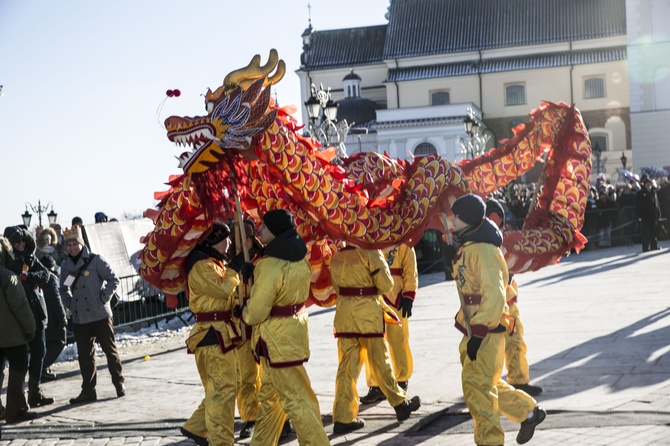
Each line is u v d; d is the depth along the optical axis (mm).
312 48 72750
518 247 7578
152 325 15539
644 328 10398
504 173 8578
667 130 55094
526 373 7520
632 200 23969
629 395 7215
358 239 6855
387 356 7062
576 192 7969
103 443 7160
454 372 8883
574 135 8102
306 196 6578
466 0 69062
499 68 64938
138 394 9250
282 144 6379
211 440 6160
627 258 20078
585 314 11930
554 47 64812
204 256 6258
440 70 66312
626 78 63125
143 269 6660
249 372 7027
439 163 7332
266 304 5719
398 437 6633
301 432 5746
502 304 5527
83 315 9031
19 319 8227
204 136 6062
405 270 7879
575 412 6758
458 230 5809
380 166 7301
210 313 6270
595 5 65938
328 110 22672
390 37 68250
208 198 6281
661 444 5785
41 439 7441
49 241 11375
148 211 6691
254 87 6086
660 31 54969
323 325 13367
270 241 5898
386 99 70375
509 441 6223
